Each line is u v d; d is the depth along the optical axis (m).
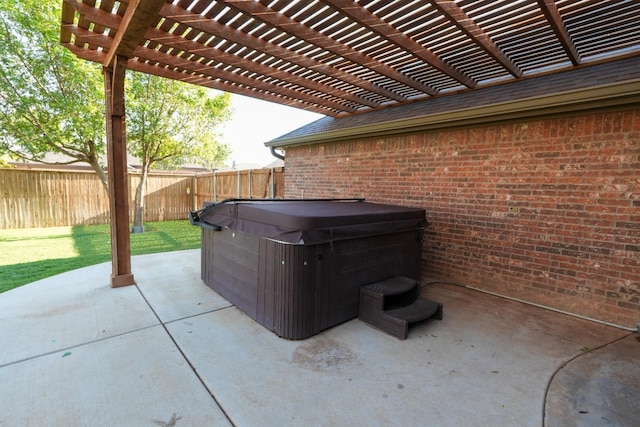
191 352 2.69
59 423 1.87
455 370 2.49
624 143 3.20
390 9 2.90
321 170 6.62
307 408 2.04
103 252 6.66
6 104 7.09
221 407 2.04
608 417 1.98
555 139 3.63
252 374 2.40
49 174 10.17
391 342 2.93
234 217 3.64
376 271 3.62
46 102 7.30
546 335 3.09
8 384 2.21
